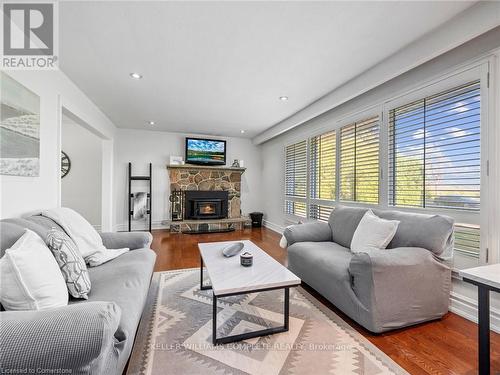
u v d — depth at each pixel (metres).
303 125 4.43
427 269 1.80
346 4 1.63
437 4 1.63
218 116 4.36
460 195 2.00
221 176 6.06
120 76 2.73
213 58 2.34
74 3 1.61
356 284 1.77
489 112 1.80
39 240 1.32
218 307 2.09
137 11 1.69
